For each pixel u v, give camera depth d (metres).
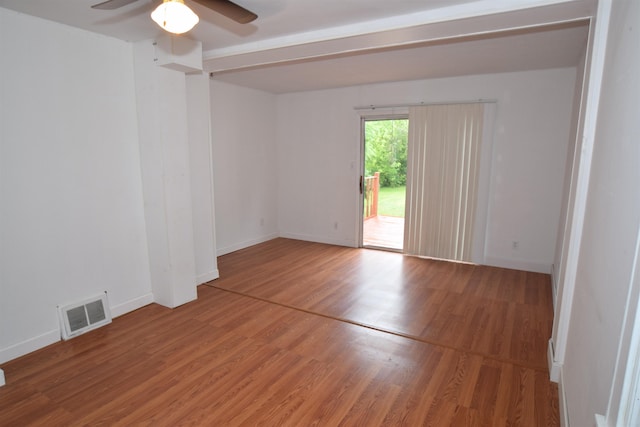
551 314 3.18
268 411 1.99
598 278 1.48
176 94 3.13
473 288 3.79
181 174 3.25
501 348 2.63
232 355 2.54
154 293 3.40
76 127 2.74
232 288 3.81
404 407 2.03
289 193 5.98
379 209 7.35
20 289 2.50
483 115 4.30
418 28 2.41
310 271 4.36
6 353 2.45
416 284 3.92
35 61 2.47
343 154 5.39
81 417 1.94
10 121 2.38
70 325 2.76
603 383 1.22
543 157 4.13
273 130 5.83
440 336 2.81
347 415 1.97
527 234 4.32
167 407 2.02
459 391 2.16
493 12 2.13
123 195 3.11
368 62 3.72
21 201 2.46
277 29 2.69
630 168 1.15
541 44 3.07
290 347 2.65
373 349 2.63
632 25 1.31
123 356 2.53
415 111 4.67
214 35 2.84
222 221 5.04
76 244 2.80
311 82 4.82
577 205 2.03
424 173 4.72
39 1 2.20
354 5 2.23
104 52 2.88
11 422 1.91
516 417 1.95
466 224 4.56
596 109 1.91
